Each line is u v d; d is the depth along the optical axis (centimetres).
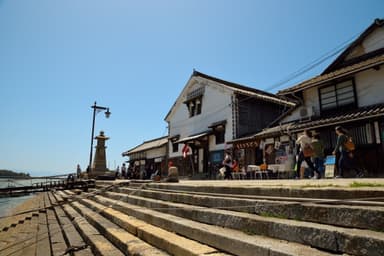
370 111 1097
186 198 640
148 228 511
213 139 2183
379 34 1354
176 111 2792
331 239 282
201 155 2323
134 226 541
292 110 1611
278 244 310
